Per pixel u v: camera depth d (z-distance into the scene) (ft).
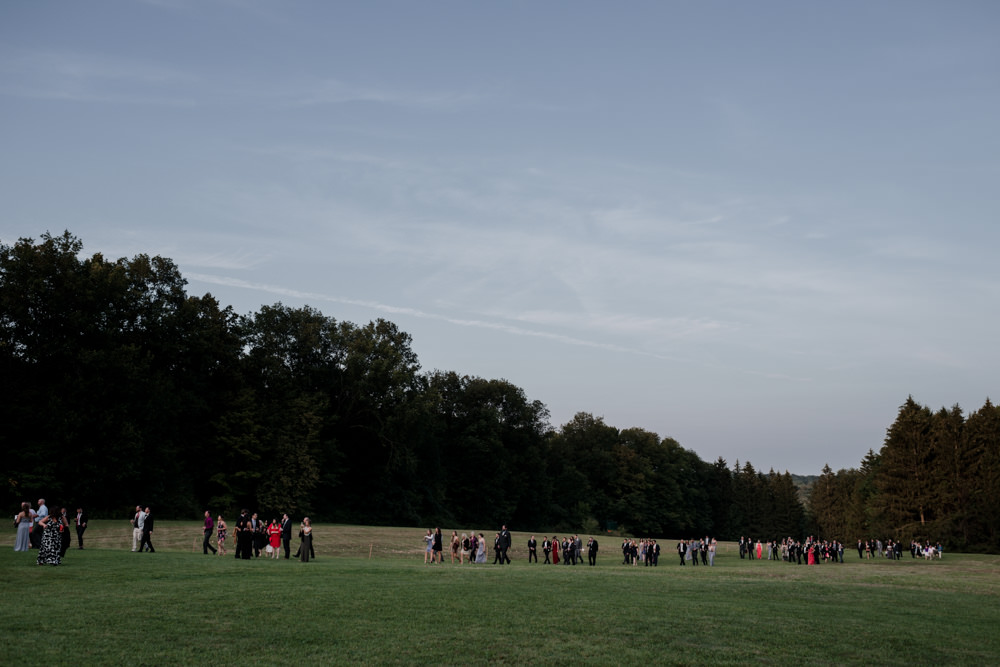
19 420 215.72
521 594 77.97
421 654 47.39
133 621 53.47
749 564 194.90
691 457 599.16
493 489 416.05
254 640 49.42
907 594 99.35
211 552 141.59
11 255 221.87
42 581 72.95
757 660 49.62
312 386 332.60
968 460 320.09
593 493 513.04
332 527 249.55
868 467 501.56
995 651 56.18
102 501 228.63
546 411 467.11
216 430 287.48
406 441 346.13
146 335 265.95
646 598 80.02
